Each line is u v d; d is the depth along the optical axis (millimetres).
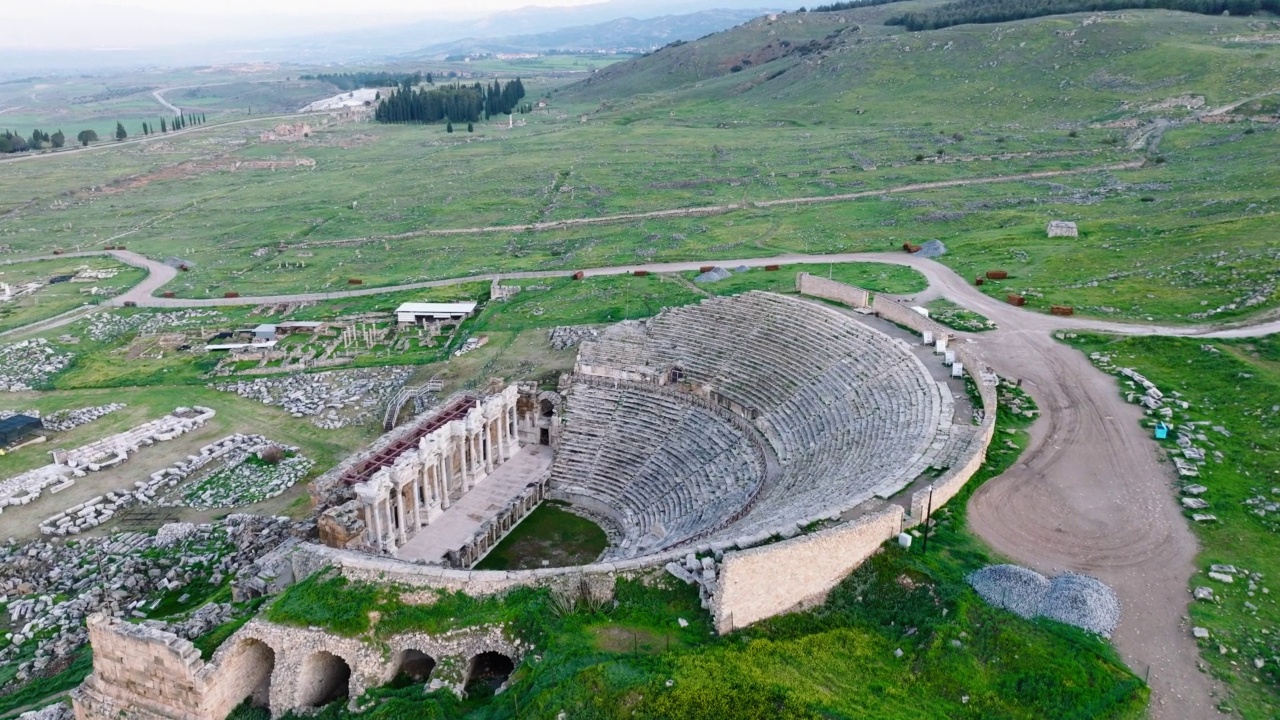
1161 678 35656
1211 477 49938
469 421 72938
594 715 36562
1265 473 49938
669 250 131000
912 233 124688
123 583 61469
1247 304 74375
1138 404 59812
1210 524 45656
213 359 107125
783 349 76562
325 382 98812
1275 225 93062
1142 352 68000
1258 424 55188
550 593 44906
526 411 82125
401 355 104000
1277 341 65875
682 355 81688
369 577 47781
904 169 168750
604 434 77375
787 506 51469
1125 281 86812
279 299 126875
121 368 105188
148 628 44312
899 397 61969
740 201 159375
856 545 42562
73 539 68688
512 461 79375
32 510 73125
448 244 151125
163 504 74312
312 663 44875
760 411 71000
